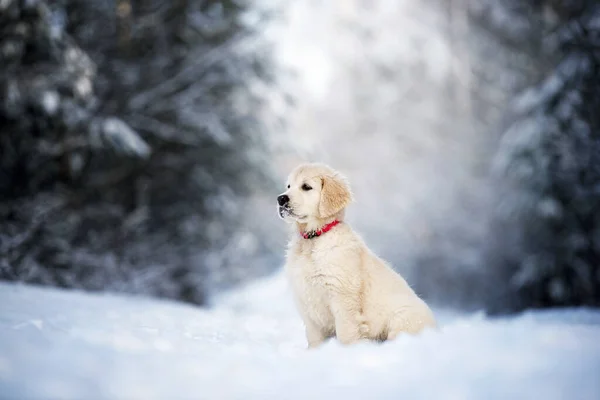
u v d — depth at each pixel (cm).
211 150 1602
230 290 1878
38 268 1239
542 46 2767
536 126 1714
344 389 232
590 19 1727
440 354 278
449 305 2653
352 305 455
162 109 1561
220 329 545
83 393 207
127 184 1625
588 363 245
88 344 285
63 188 1457
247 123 1612
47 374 222
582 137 1691
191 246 1592
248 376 250
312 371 263
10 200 1401
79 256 1348
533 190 1759
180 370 248
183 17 1606
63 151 1366
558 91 1712
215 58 1553
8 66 1219
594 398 209
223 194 1633
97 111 1443
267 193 1716
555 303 1822
